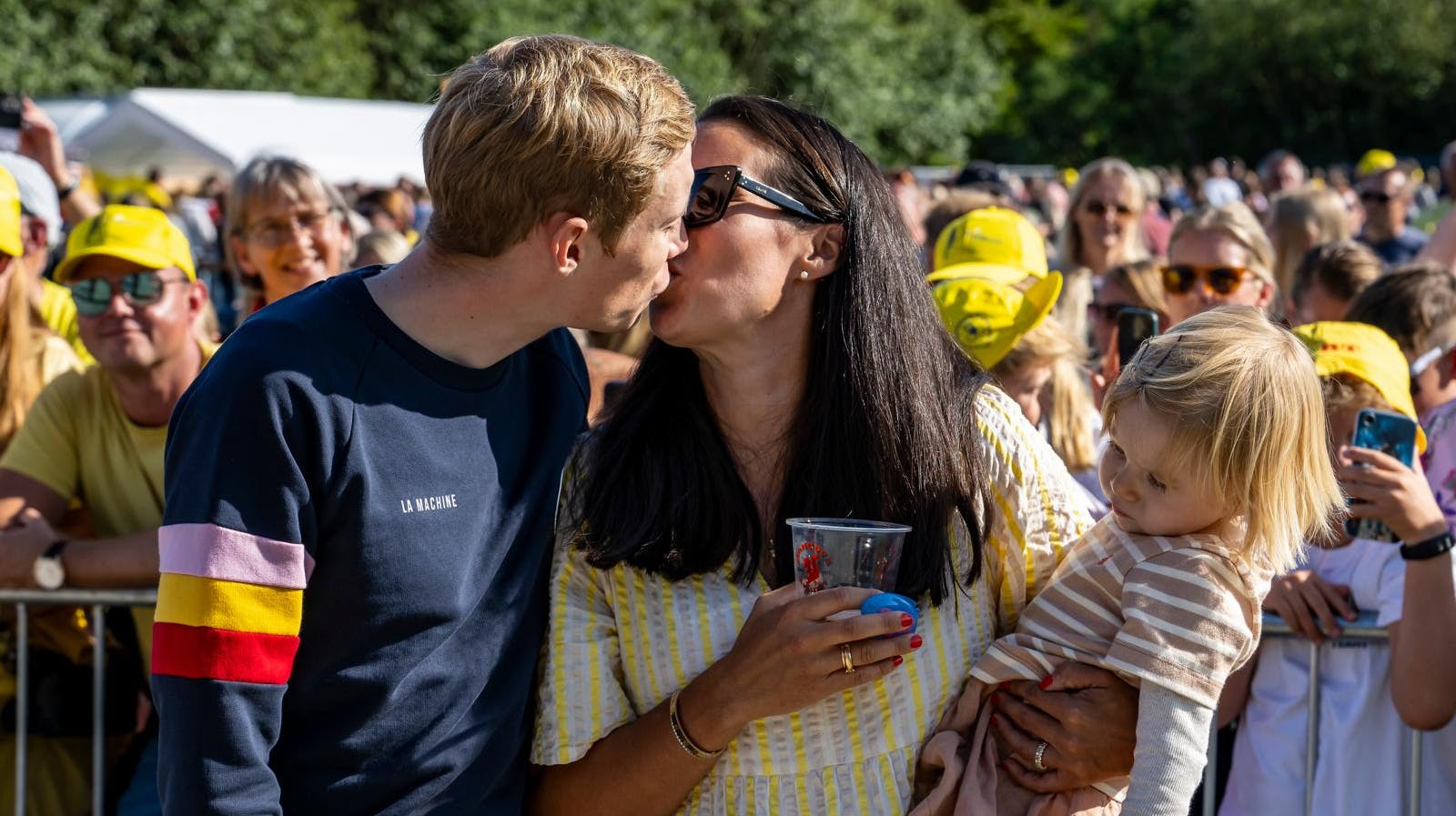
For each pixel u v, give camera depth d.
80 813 3.20
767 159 1.91
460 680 1.80
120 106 15.00
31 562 3.03
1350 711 2.87
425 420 1.75
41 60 20.98
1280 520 1.84
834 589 1.79
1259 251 4.34
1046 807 1.92
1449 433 3.18
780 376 1.99
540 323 1.77
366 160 16.08
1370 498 2.58
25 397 3.59
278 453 1.63
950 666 1.95
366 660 1.72
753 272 1.88
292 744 1.75
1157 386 1.85
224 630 1.60
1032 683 1.93
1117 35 54.88
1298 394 1.83
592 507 1.98
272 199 4.10
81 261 3.15
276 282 4.17
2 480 3.24
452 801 1.83
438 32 27.06
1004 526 2.01
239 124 15.34
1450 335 3.46
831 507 1.94
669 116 1.71
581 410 2.05
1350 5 47.09
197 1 22.97
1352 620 2.84
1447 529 2.58
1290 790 2.90
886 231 2.00
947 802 1.91
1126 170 5.80
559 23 27.30
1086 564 1.95
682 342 1.92
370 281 1.80
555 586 1.98
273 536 1.63
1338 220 6.11
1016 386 3.17
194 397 1.67
